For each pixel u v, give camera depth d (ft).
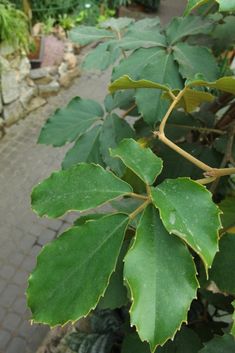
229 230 0.87
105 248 0.55
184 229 0.52
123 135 1.09
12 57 3.59
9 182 3.35
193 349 1.06
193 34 1.01
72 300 0.53
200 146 1.11
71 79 4.58
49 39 4.65
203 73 0.93
